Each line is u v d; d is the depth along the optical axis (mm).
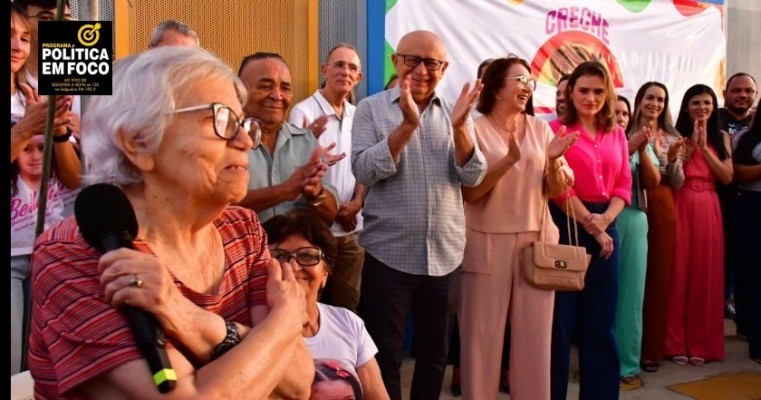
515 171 3404
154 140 1124
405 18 4684
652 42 5812
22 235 2521
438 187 3158
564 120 3914
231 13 4102
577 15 5410
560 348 3641
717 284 4891
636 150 4258
